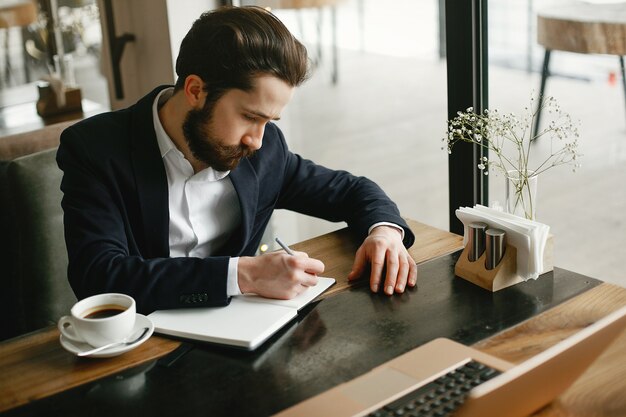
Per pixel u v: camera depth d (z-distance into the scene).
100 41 3.01
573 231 2.16
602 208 2.09
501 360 1.17
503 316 1.33
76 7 2.93
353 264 1.58
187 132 1.52
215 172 1.66
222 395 1.12
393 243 1.55
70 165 1.58
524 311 1.35
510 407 0.91
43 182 1.95
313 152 3.04
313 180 1.84
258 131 1.49
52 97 2.81
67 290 2.03
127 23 2.90
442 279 1.49
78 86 2.96
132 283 1.41
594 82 1.95
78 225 1.52
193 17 2.72
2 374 1.20
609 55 1.88
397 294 1.44
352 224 1.74
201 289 1.38
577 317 1.32
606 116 1.96
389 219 1.64
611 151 2.00
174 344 1.28
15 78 2.88
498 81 1.99
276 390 1.13
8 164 1.92
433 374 1.14
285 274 1.39
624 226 2.08
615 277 2.13
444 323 1.31
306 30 2.85
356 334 1.29
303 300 1.39
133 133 1.60
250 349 1.24
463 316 1.34
